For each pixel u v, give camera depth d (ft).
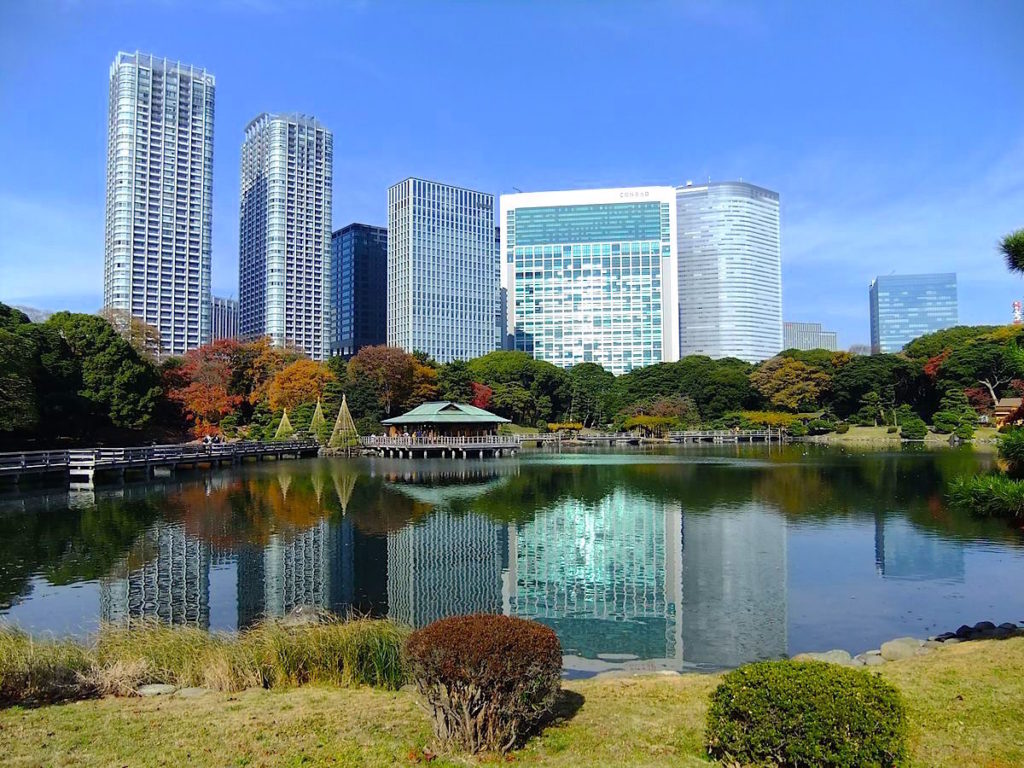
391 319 614.75
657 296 630.74
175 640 44.47
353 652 42.29
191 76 536.01
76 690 36.42
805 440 353.72
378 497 144.66
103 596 71.36
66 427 198.18
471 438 277.64
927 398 371.15
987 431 313.53
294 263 609.42
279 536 102.63
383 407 334.03
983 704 32.40
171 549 93.09
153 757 27.45
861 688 23.35
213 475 186.60
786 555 88.69
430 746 27.94
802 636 59.62
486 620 28.76
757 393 413.39
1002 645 43.19
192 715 32.60
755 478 177.06
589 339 638.53
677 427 376.48
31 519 113.19
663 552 92.58
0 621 53.26
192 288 533.96
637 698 35.27
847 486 155.84
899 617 63.77
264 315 614.75
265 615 65.87
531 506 132.57
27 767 26.55
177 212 529.04
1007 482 33.83
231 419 280.92
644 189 636.48
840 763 22.29
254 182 632.79
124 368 210.18
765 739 23.61
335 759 26.91
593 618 65.82
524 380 416.46
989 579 75.31
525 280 651.66
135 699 35.55
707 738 26.78
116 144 516.32
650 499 140.56
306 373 311.27
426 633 28.07
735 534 103.04
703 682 39.17
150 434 248.11
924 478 169.58
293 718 32.04
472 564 86.74
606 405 435.12
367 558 89.61
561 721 31.19
